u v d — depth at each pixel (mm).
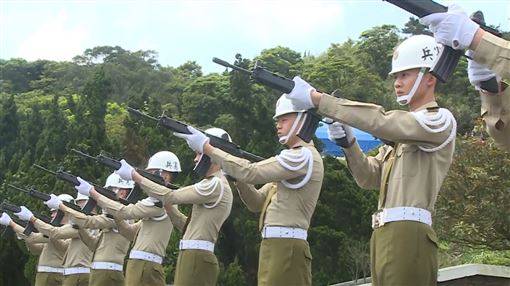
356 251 15227
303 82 5578
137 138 20172
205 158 8547
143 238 10172
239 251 16812
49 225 14234
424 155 5410
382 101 35938
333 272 15305
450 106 25656
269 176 6961
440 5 4668
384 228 5461
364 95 36812
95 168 19641
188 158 18062
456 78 28734
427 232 5332
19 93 56375
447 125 5375
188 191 8875
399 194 5422
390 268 5332
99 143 20516
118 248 11695
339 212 15758
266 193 8266
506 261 15820
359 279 15188
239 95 18141
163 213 10211
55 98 24406
